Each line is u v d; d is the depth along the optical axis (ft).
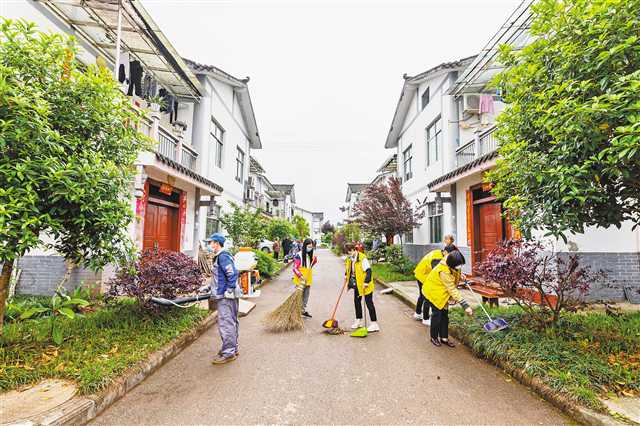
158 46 26.71
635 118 8.59
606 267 20.85
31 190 10.19
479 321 16.08
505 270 14.25
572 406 9.04
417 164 51.31
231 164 51.13
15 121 10.27
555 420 8.95
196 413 9.34
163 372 12.22
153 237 29.43
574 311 13.92
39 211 11.02
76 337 13.07
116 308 16.90
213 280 13.75
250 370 12.45
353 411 9.44
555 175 10.82
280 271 48.24
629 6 9.61
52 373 10.32
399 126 61.41
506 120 14.34
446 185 32.73
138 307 16.58
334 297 28.60
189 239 35.78
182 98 38.11
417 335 17.12
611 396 9.26
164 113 35.94
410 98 54.44
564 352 11.39
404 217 44.50
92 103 12.77
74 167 11.25
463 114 37.60
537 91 12.69
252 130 61.57
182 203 34.19
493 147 28.32
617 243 21.06
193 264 18.54
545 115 11.09
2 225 9.27
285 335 17.10
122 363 11.05
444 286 15.26
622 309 18.80
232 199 52.01
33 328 13.53
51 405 8.78
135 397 10.28
